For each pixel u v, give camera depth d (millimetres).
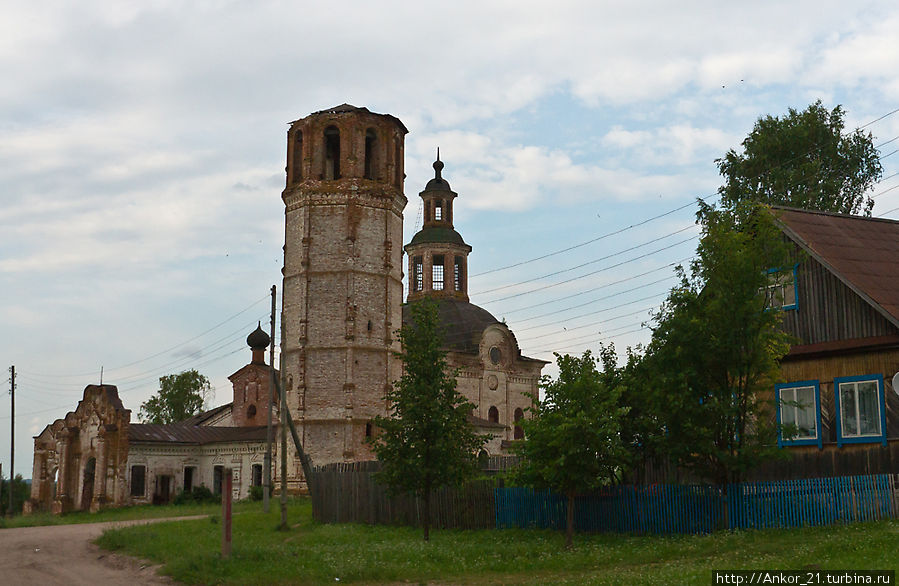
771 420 33000
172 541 31969
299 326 58781
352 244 58938
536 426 29656
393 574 23938
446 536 33969
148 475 69812
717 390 28547
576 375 29812
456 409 34031
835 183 53906
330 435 57250
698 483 32156
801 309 33125
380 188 60250
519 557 26703
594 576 21547
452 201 84688
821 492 26188
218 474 71438
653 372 28844
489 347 78188
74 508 73188
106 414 70312
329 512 42906
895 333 30250
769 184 55281
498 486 35812
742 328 27781
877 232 35781
